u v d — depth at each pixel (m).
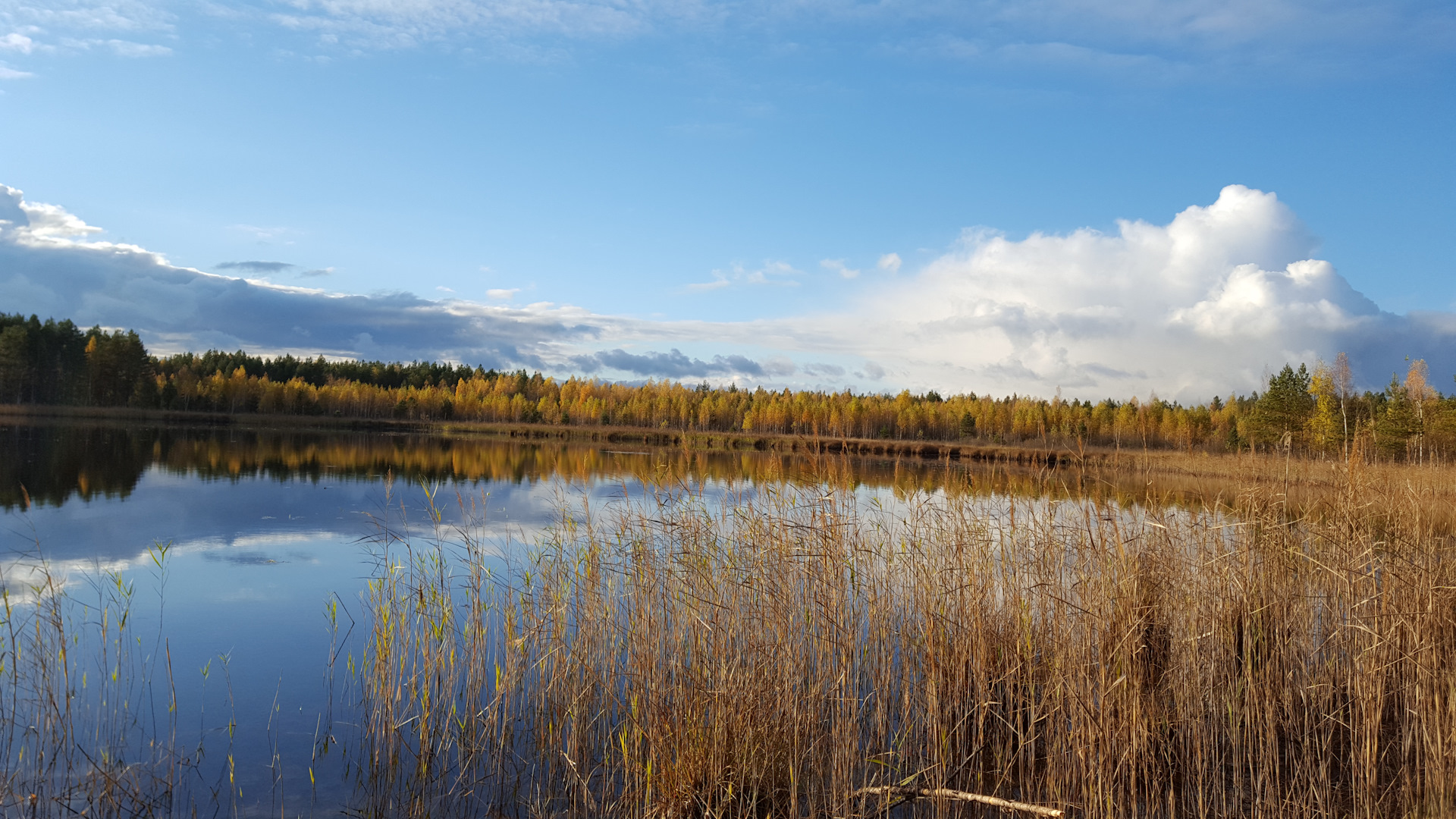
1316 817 5.96
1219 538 8.90
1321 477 9.66
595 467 33.84
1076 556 8.38
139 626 11.09
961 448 50.31
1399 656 7.05
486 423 104.31
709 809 5.85
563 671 7.95
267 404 100.50
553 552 10.87
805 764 6.76
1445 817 5.59
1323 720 6.71
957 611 8.59
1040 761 7.32
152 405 87.00
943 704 7.52
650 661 7.00
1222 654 7.68
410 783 6.76
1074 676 6.88
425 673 7.97
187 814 6.14
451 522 19.84
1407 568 7.68
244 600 12.56
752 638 7.27
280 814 6.18
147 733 7.60
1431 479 9.88
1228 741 7.21
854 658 7.30
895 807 6.44
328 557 15.62
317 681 9.12
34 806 6.07
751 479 10.30
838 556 8.13
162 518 19.86
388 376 144.62
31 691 8.25
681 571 8.17
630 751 6.94
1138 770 6.72
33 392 79.25
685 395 86.12
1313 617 8.49
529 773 6.98
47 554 15.30
